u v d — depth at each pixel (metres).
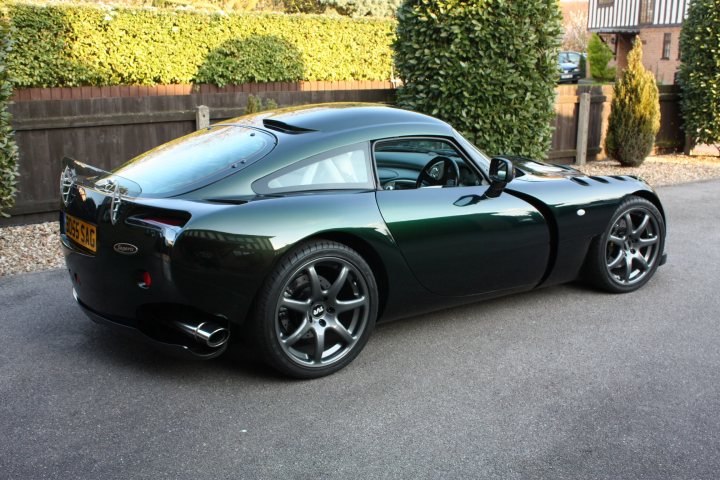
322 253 3.38
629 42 37.56
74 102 7.16
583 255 4.66
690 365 3.71
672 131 12.96
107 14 12.50
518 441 2.93
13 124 6.81
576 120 11.34
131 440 2.90
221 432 2.98
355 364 3.71
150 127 7.66
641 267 4.98
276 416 3.13
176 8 13.70
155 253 3.12
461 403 3.27
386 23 16.34
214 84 14.29
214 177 3.38
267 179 3.42
